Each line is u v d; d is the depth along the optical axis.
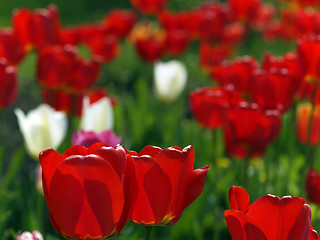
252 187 4.88
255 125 3.88
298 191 5.21
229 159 6.62
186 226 4.43
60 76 4.96
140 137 6.79
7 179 4.89
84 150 1.87
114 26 9.02
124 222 1.86
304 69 4.01
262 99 4.14
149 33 10.86
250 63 4.62
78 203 1.74
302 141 5.27
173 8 17.00
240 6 9.17
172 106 8.43
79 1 18.36
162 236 4.78
